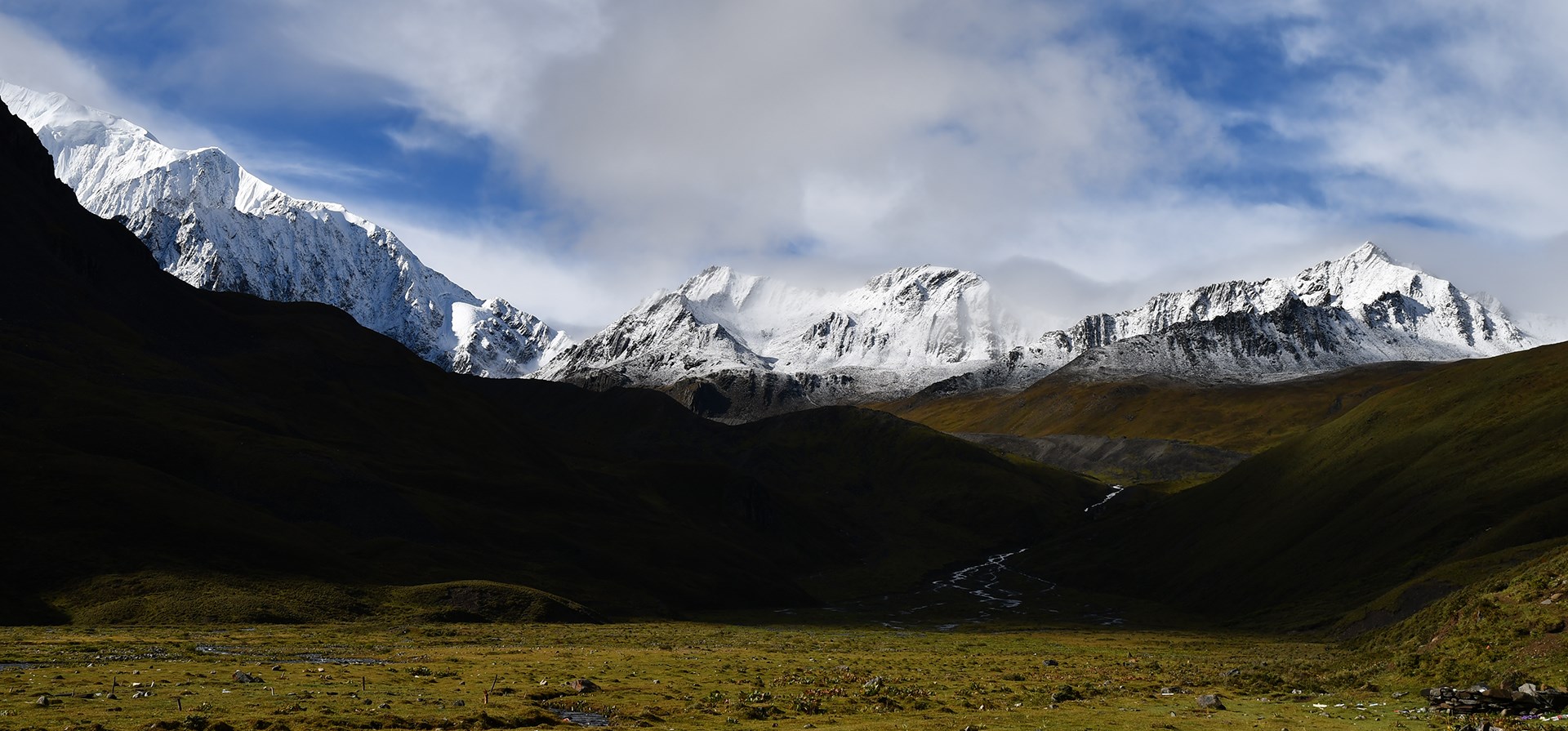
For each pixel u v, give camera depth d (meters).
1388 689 76.12
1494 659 72.56
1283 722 63.66
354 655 107.75
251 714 59.25
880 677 91.56
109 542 170.88
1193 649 154.12
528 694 71.88
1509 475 192.25
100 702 62.19
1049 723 63.19
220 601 155.25
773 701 73.88
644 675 88.38
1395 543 193.38
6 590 150.62
